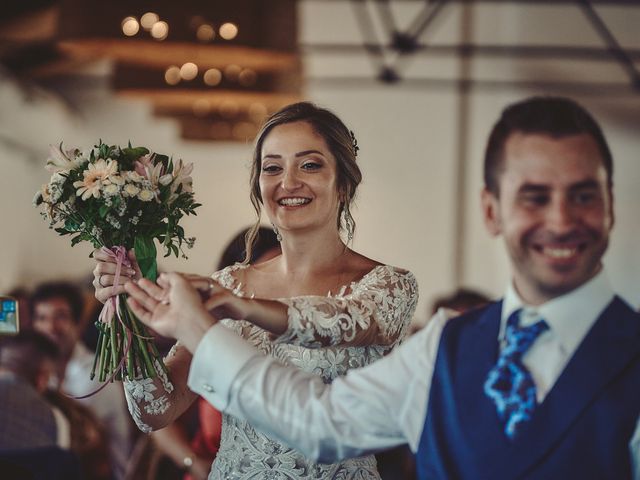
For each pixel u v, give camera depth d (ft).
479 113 52.19
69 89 55.52
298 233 11.18
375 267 11.27
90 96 55.88
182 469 17.37
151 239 10.51
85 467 17.22
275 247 14.23
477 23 50.83
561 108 7.05
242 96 30.12
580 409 6.87
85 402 20.16
